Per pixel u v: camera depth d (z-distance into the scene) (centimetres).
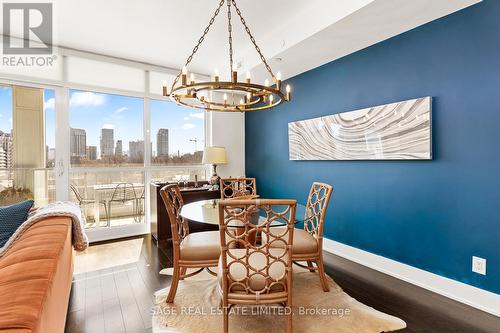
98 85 388
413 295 237
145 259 319
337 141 332
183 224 256
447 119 236
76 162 381
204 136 489
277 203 160
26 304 85
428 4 219
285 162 424
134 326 192
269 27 310
